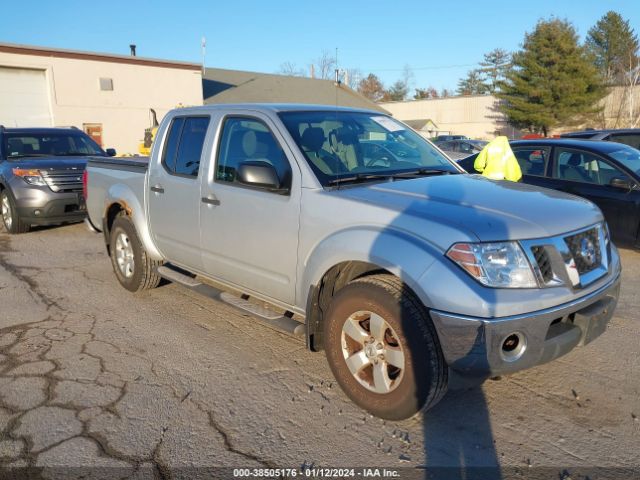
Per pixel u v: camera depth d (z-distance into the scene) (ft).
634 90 158.10
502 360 9.25
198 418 10.88
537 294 9.36
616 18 208.64
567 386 12.07
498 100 191.01
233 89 111.65
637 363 13.17
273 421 10.77
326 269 11.10
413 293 9.91
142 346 14.39
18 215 28.50
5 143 31.63
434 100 206.39
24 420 10.78
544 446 9.90
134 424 10.66
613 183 23.04
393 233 10.00
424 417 10.87
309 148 12.40
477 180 12.76
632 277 20.68
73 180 28.86
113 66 84.07
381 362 10.43
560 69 159.53
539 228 9.78
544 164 26.02
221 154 14.17
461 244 9.29
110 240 19.49
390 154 13.94
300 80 127.34
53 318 16.51
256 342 14.62
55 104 79.61
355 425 10.60
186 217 15.11
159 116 89.81
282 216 12.11
